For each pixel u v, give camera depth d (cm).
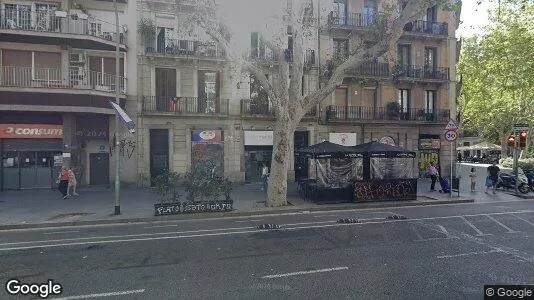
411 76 2516
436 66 2612
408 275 614
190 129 2108
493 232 949
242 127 2194
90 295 538
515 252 757
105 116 1980
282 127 1334
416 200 1499
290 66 2116
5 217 1159
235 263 688
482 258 714
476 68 2967
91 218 1145
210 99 2170
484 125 4100
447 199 1523
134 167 2012
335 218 1168
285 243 840
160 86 2094
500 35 2531
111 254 760
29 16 1803
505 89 2791
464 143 5900
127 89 1995
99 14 1948
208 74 2178
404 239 873
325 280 591
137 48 2017
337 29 2336
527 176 1864
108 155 2012
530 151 3031
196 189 1231
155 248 806
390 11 1423
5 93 1698
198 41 2047
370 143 1666
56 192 1758
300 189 1703
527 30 2366
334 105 2392
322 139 2359
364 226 1033
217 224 1089
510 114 3238
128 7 2006
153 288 563
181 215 1190
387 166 1572
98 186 1978
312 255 738
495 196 1673
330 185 1471
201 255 745
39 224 1071
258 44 2147
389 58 2453
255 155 2261
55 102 1764
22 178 1853
